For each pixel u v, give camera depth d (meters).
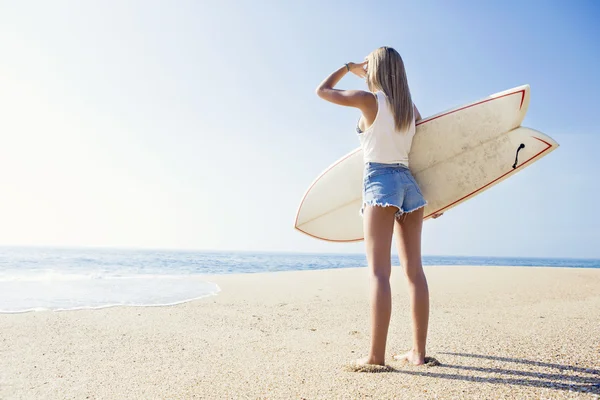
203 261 18.67
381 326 2.08
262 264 18.58
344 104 2.23
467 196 2.76
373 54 2.36
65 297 4.85
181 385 1.89
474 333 3.05
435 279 7.82
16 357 2.39
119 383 1.94
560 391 1.72
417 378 1.92
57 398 1.74
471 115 2.86
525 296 5.61
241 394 1.75
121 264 13.03
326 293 5.91
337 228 3.03
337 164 3.18
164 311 4.09
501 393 1.70
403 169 2.22
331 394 1.72
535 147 2.80
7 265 10.90
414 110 2.78
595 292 6.14
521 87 2.81
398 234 2.32
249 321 3.74
